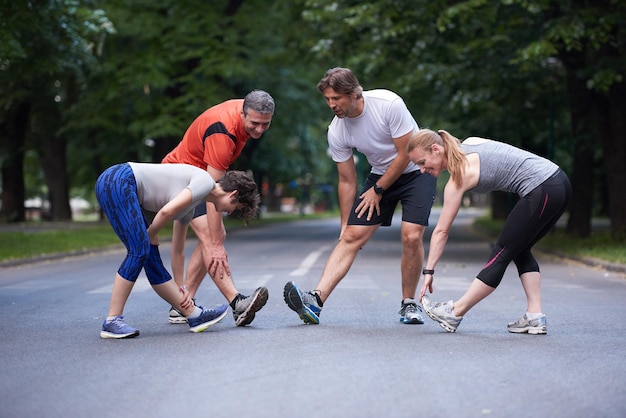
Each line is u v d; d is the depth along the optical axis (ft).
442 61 96.48
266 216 278.87
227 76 124.16
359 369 23.04
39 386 21.24
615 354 25.63
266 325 31.83
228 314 35.01
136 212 28.53
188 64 129.49
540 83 101.14
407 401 19.44
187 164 29.63
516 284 50.24
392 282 50.08
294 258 74.74
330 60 99.04
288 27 120.57
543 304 39.93
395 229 163.94
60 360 24.67
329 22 93.76
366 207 31.99
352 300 40.27
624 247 75.20
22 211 169.48
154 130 123.13
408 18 86.17
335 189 399.44
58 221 182.29
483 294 29.43
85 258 76.74
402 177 32.40
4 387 21.15
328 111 167.43
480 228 155.74
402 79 96.02
